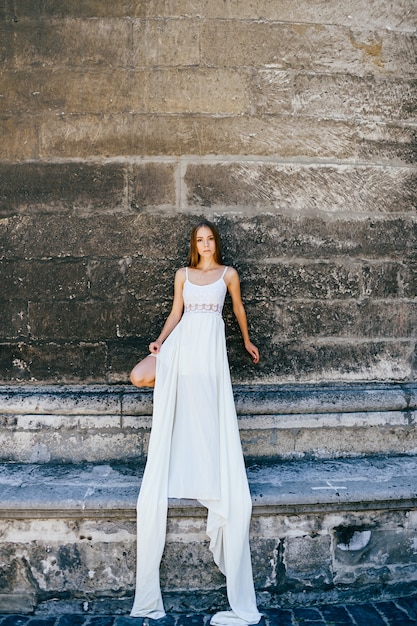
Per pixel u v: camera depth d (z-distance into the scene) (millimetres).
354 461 3684
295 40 3758
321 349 3822
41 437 3617
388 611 3119
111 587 3115
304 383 3811
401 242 3877
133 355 3736
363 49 3822
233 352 3764
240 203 3744
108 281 3727
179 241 3729
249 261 3760
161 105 3695
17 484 3252
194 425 3135
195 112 3707
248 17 3721
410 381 3900
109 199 3711
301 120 3771
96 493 3137
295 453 3697
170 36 3689
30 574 3105
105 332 3732
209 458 3057
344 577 3227
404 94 3871
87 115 3691
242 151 3734
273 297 3779
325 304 3820
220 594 3131
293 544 3191
